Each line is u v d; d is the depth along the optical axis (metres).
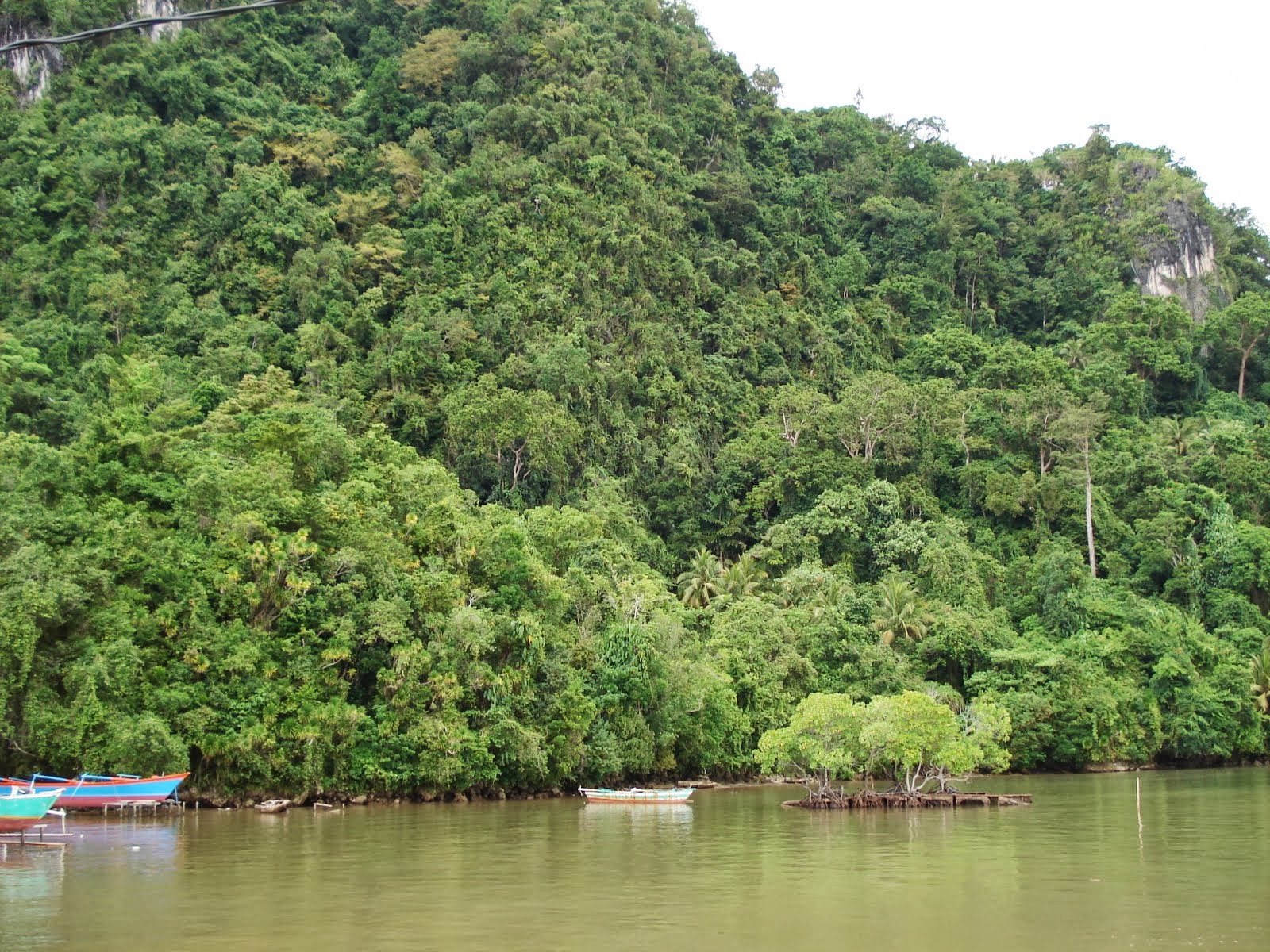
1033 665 85.44
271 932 27.09
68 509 55.19
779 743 55.72
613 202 127.81
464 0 150.75
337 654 53.78
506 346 110.69
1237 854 39.25
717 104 156.38
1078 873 35.38
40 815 41.19
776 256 144.25
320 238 121.12
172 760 49.34
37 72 134.75
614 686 64.00
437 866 36.84
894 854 39.38
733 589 94.19
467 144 132.50
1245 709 90.69
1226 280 171.38
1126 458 117.94
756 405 123.56
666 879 34.34
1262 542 106.00
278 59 144.00
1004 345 141.25
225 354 102.81
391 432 103.12
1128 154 185.50
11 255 121.75
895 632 89.62
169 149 125.44
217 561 54.31
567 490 102.44
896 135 191.38
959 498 116.50
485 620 58.59
